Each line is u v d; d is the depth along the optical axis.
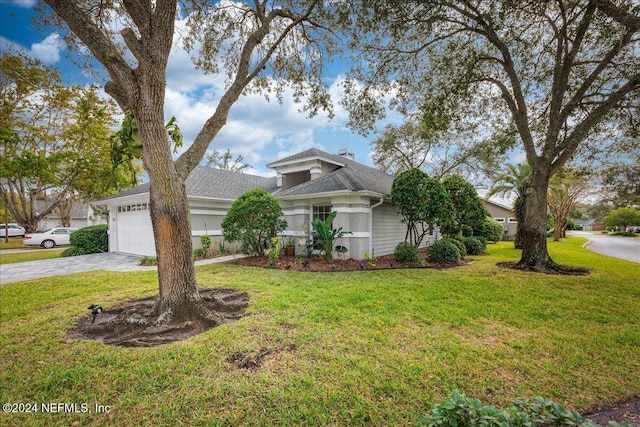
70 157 18.62
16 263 10.66
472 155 21.16
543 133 10.89
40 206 33.34
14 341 3.74
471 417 1.68
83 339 3.79
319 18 7.21
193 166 4.70
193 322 4.15
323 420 2.31
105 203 14.23
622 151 10.85
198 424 2.27
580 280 7.30
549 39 9.11
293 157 14.05
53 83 17.86
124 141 4.75
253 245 10.66
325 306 4.94
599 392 2.72
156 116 4.11
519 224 16.88
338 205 10.24
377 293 5.79
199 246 11.60
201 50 7.52
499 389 2.72
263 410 2.41
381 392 2.63
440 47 9.10
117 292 6.10
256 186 15.62
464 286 6.52
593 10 7.37
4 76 16.78
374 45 8.23
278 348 3.44
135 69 4.05
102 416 2.38
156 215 4.27
